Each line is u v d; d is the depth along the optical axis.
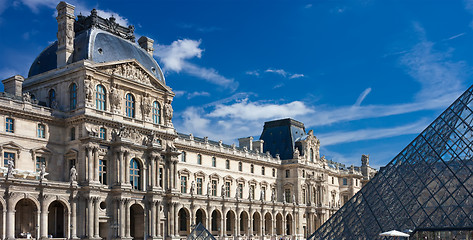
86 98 102.19
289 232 167.75
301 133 189.50
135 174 110.06
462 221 68.69
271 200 160.12
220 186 149.25
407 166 78.69
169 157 118.12
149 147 111.81
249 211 147.75
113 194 104.50
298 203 170.88
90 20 114.38
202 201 131.12
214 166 148.38
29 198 90.06
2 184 86.12
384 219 74.81
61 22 109.19
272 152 183.62
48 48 116.31
